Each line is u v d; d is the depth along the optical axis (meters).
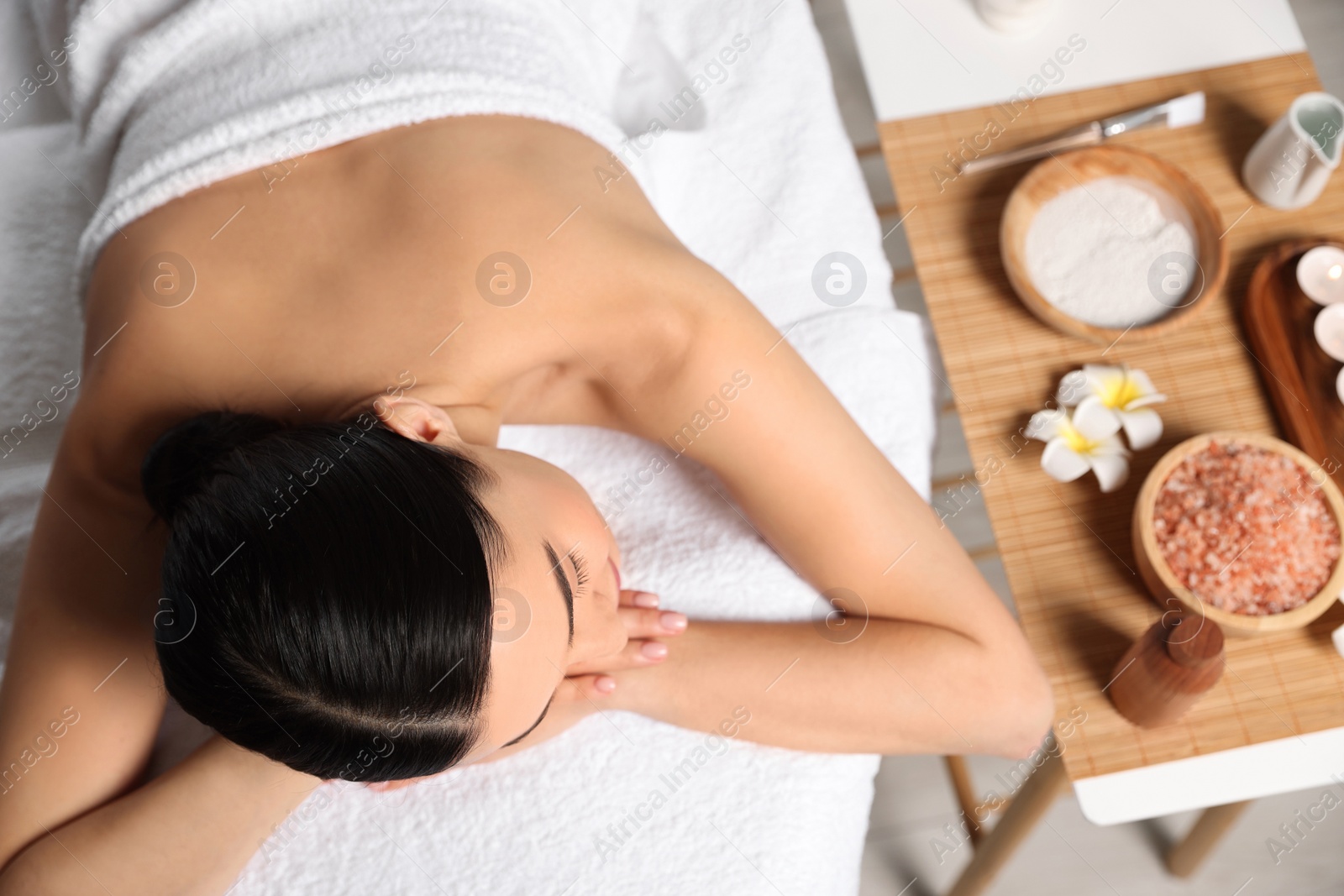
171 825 0.72
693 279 0.76
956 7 1.04
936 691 0.79
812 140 1.00
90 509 0.73
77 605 0.73
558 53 0.85
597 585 0.72
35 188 1.00
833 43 1.59
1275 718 0.84
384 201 0.72
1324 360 0.91
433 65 0.75
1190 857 1.17
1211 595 0.83
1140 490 0.89
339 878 0.78
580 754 0.81
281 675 0.53
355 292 0.71
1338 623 0.86
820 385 0.80
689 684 0.80
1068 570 0.89
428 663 0.54
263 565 0.53
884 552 0.79
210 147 0.72
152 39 0.77
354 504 0.55
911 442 0.92
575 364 0.78
